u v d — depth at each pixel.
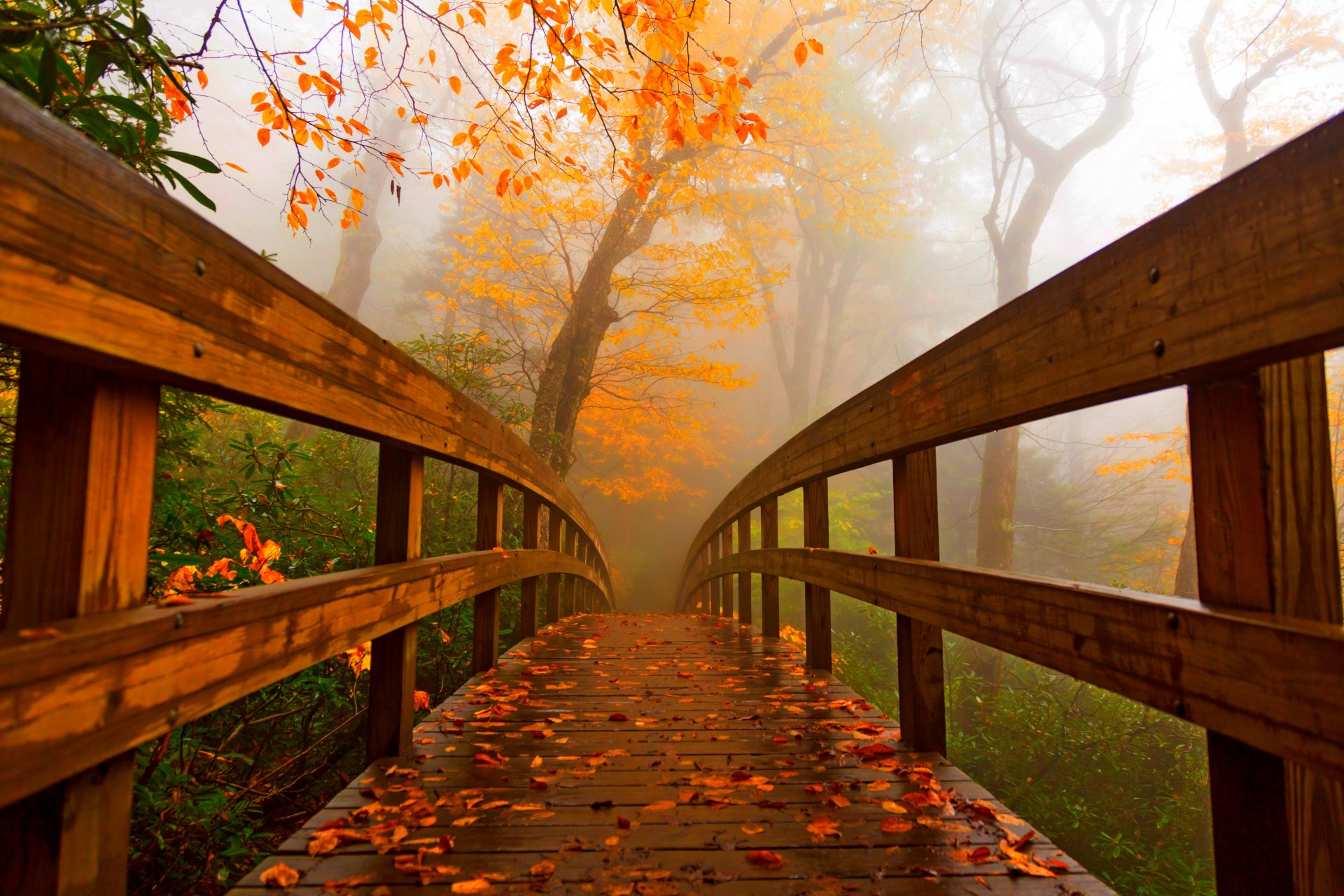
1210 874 5.67
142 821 2.21
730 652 4.41
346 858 1.48
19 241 0.72
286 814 3.43
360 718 3.81
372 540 4.28
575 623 6.41
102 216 0.83
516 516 8.40
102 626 0.87
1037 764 6.95
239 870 2.60
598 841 1.58
